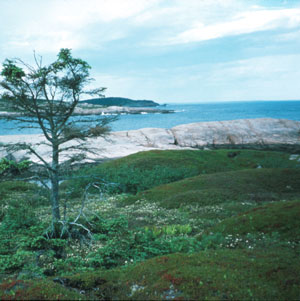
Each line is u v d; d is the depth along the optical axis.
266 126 119.19
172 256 10.66
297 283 8.47
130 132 104.56
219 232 16.97
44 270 11.92
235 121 123.56
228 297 7.46
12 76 15.95
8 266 11.99
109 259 12.77
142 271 9.52
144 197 35.78
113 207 31.20
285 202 19.69
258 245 13.50
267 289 7.97
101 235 15.70
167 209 29.88
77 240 16.59
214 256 10.77
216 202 30.89
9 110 17.14
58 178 18.69
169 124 198.38
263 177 41.09
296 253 11.69
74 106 17.94
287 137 112.44
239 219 18.09
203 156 67.94
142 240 14.19
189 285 8.08
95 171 45.56
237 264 9.81
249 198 32.34
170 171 50.25
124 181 43.53
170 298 7.61
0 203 30.36
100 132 18.98
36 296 7.10
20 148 17.41
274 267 9.55
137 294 8.01
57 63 16.67
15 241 14.55
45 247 14.14
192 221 24.05
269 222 16.36
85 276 9.28
